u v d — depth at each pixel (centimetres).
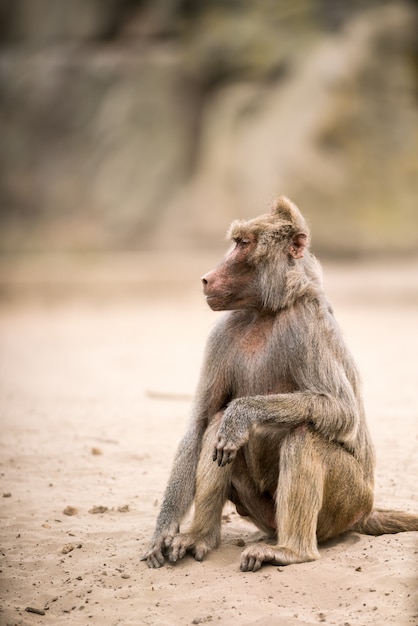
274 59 4381
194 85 4516
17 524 714
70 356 1850
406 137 3991
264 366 610
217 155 4219
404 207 3884
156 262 3881
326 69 4056
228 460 573
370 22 4144
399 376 1455
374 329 2272
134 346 2031
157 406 1237
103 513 750
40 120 4678
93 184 4509
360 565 587
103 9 4744
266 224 617
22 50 4909
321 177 3878
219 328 638
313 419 582
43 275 3653
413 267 3675
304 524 591
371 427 1049
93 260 4100
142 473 880
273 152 3994
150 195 4369
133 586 582
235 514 770
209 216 4056
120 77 4591
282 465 594
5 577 605
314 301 607
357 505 621
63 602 563
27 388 1413
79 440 1021
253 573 580
